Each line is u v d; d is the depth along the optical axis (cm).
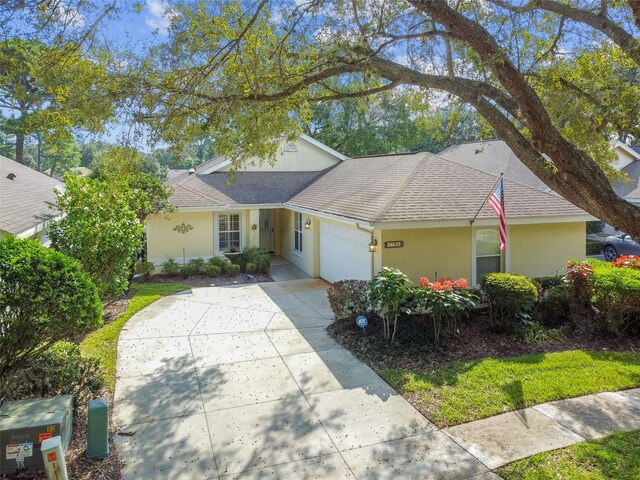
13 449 459
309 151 2197
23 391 557
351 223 1151
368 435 564
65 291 536
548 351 845
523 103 539
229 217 1791
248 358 827
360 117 2725
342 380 727
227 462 511
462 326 967
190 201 1662
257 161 2075
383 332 916
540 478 466
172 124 809
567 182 528
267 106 870
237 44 738
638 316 919
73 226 968
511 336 904
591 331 940
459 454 518
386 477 481
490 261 1170
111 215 1004
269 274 1659
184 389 700
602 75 770
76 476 480
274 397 671
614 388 676
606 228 2578
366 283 1029
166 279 1570
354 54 731
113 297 1080
